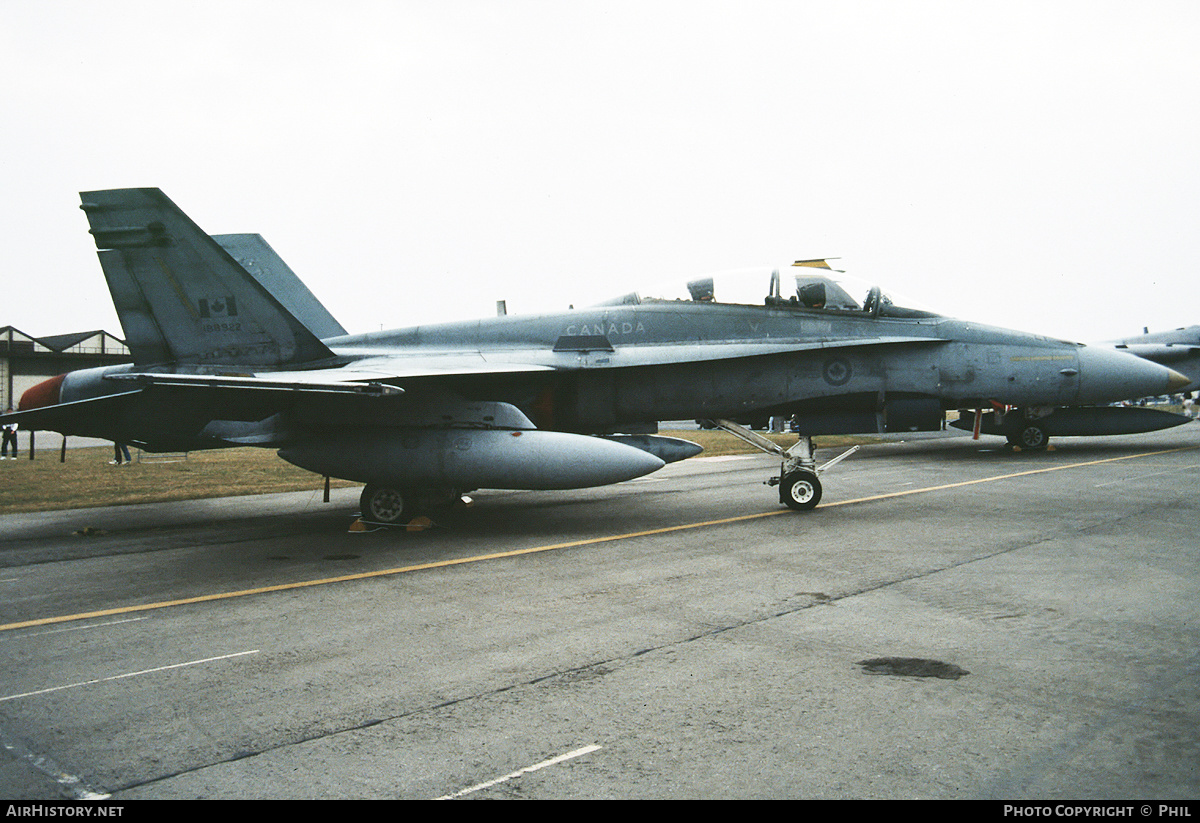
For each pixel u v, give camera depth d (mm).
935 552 8086
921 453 20828
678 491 14305
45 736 4113
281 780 3561
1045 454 19359
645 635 5578
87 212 11023
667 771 3547
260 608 6641
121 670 5133
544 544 9266
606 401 11875
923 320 12672
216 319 11359
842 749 3715
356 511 13219
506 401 11781
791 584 6926
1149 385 14555
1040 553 7898
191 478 19344
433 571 7949
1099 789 3297
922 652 5043
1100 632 5352
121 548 9891
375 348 12930
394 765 3684
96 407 10055
